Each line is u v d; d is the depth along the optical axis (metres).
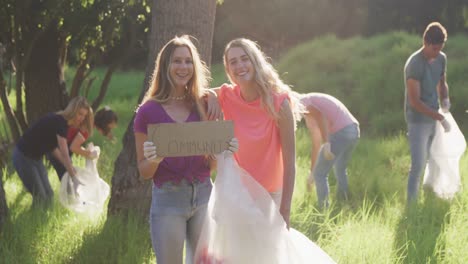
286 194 4.18
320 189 6.80
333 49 19.19
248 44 4.17
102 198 6.75
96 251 5.37
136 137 4.00
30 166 7.01
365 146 11.16
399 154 10.62
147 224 6.07
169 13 6.16
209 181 4.05
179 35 6.14
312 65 18.61
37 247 5.52
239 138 4.19
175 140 3.84
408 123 7.18
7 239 5.74
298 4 32.53
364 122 15.04
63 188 6.63
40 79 11.95
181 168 3.90
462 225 6.02
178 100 4.04
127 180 6.23
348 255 5.14
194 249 4.07
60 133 6.84
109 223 5.95
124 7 11.49
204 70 4.29
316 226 6.12
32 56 11.88
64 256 5.35
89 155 6.99
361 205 7.11
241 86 4.18
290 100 4.20
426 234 5.72
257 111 4.18
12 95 20.45
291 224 6.12
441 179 7.18
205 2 6.18
